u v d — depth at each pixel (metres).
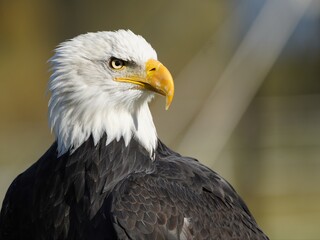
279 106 26.58
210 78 23.08
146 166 9.33
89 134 9.28
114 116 9.31
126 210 8.69
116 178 9.17
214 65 23.27
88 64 9.24
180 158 9.87
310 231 23.33
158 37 27.81
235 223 9.50
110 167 9.20
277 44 17.53
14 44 29.02
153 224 8.68
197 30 27.47
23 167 25.11
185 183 9.34
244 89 18.41
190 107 22.23
